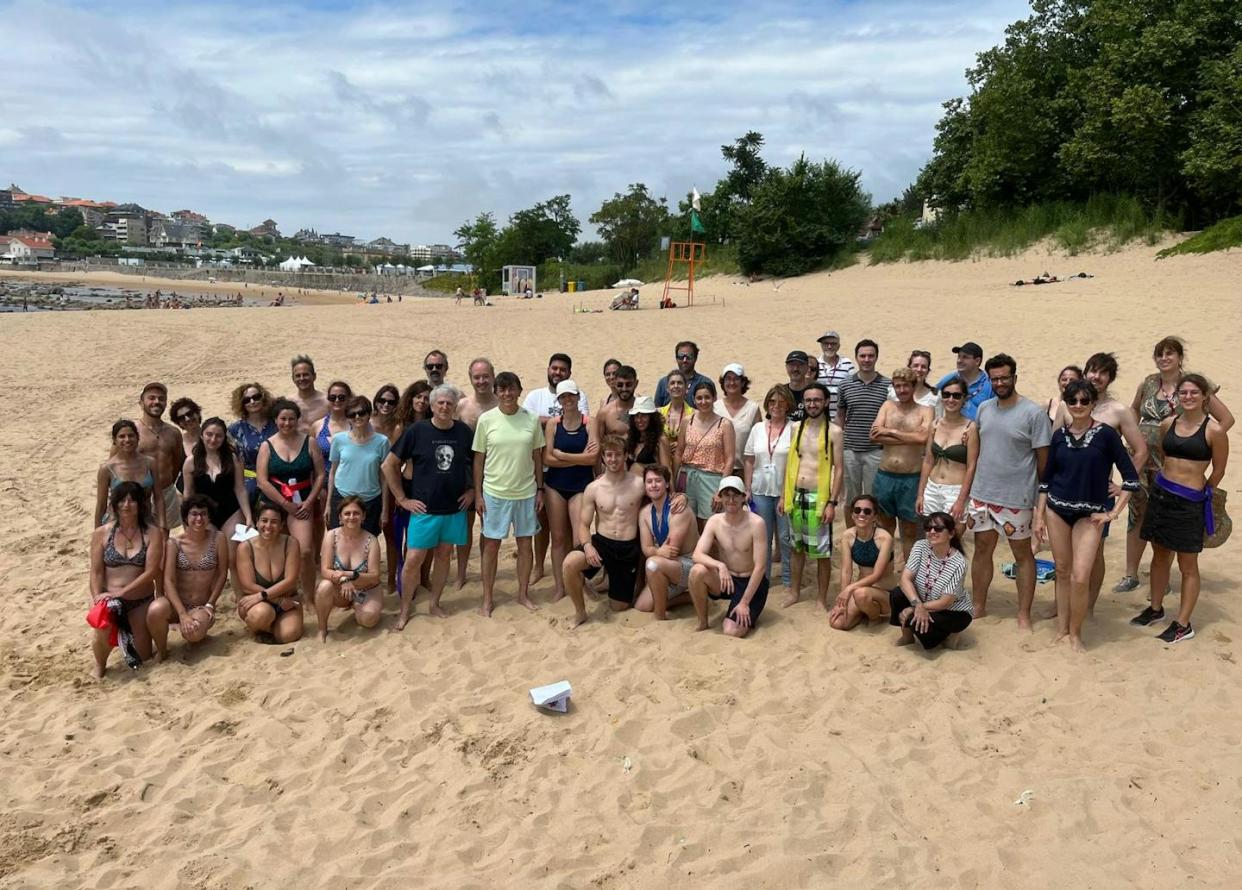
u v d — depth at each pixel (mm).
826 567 7227
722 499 6785
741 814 4715
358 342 23578
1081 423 6172
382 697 5977
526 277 55281
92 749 5414
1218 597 7047
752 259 42969
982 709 5637
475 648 6660
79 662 6578
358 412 7148
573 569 6949
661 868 4340
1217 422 6191
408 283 118562
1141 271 25219
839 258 41312
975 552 6891
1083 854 4336
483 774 5121
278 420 7211
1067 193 34438
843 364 9117
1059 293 22984
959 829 4555
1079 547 6137
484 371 7711
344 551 6871
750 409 7844
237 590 7023
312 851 4504
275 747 5410
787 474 7195
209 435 7031
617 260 78562
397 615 7250
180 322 29438
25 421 15047
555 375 8234
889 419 7473
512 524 7230
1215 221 29375
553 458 7406
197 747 5422
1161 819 4559
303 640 6848
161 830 4645
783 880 4234
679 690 6008
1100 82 31344
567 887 4219
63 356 21891
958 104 39031
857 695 5848
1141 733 5289
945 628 6285
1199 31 29391
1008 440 6422
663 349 19266
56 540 9273
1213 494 6340
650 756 5273
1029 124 33875
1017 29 35594
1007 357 6352
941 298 24906
